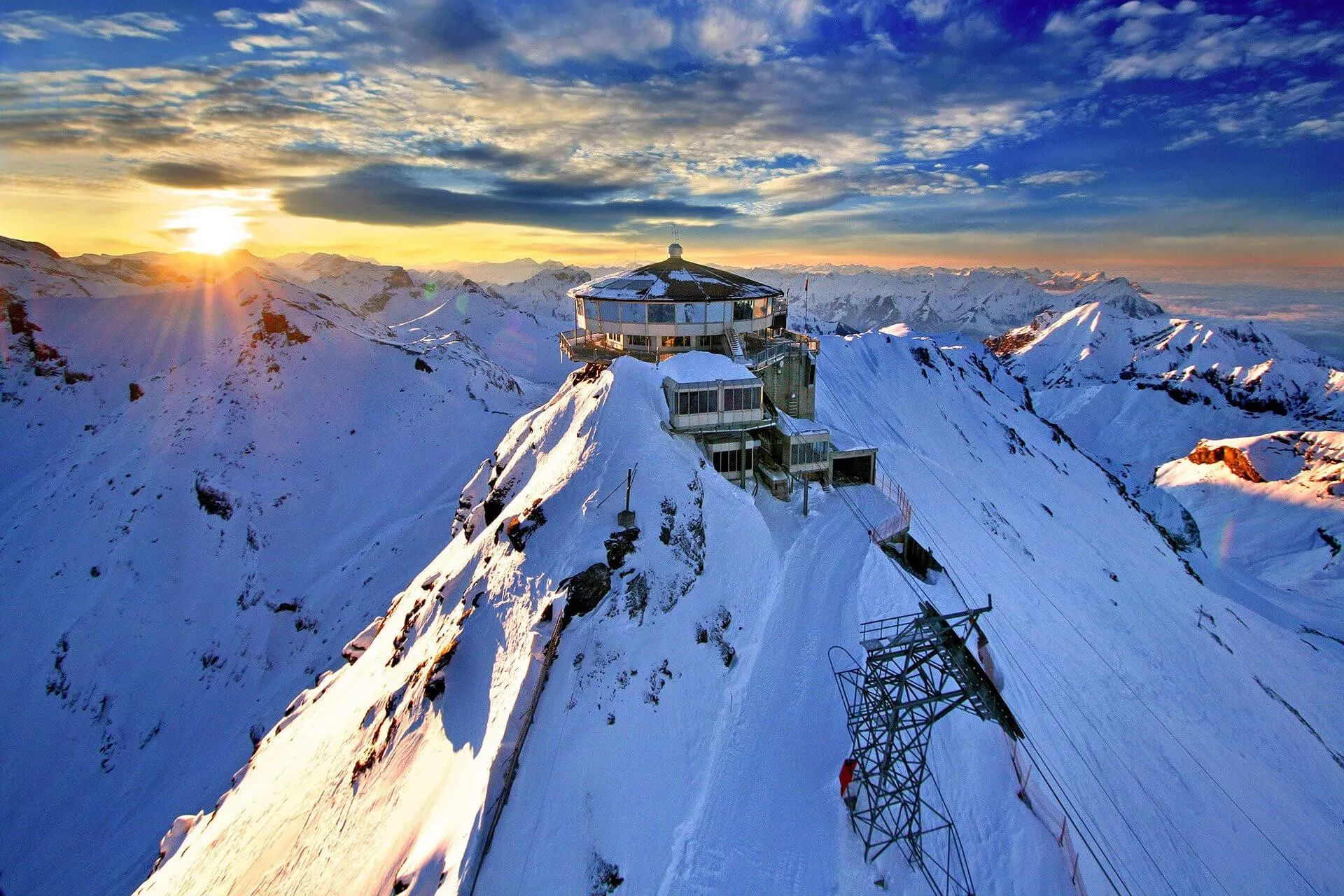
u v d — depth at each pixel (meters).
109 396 151.00
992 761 29.03
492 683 29.27
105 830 61.44
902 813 24.53
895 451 70.75
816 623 34.28
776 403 57.84
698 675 30.02
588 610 29.88
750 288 55.28
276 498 97.88
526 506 39.34
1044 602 53.41
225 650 78.50
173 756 68.69
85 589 84.56
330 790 33.56
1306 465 178.25
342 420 114.06
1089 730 40.44
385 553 86.44
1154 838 34.53
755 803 25.70
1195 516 165.62
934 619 23.89
